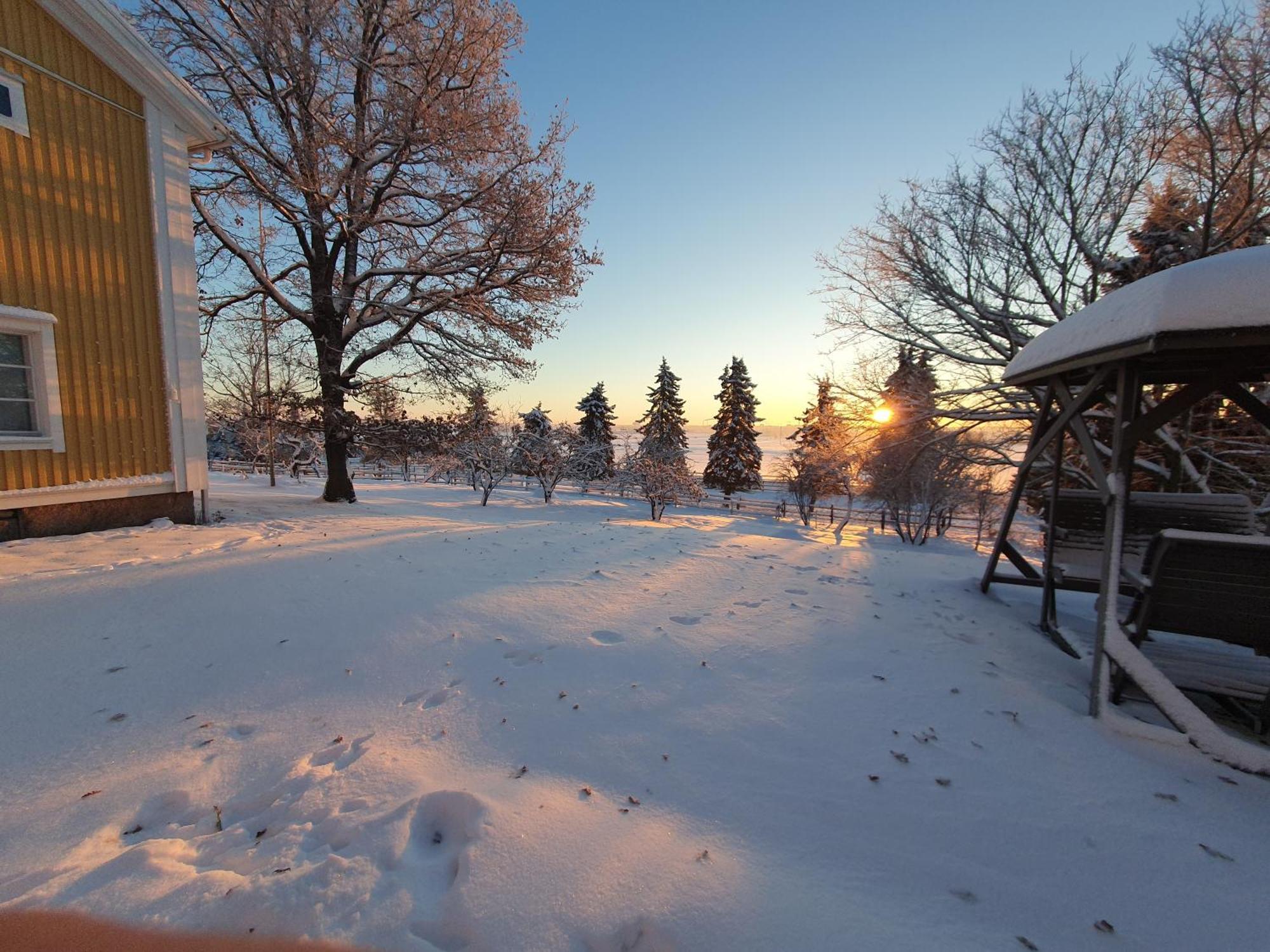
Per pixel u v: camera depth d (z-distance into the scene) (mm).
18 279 6176
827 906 1806
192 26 9992
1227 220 10141
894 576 5969
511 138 12273
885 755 2689
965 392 12734
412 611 4215
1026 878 1979
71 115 6574
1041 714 3102
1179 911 1847
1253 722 3031
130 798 2273
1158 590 2994
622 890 1820
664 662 3576
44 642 3498
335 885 1806
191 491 7852
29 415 6410
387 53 11734
